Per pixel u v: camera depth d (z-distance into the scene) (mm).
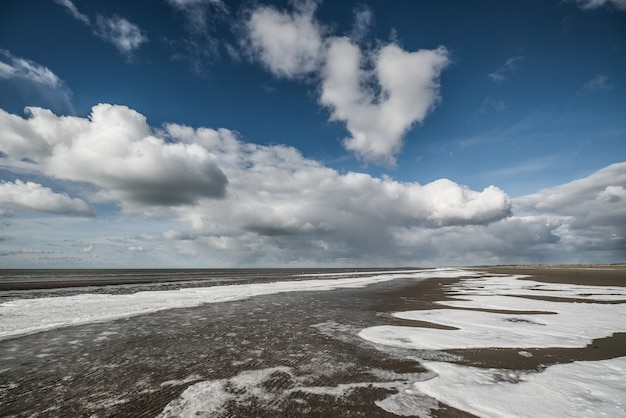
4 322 13117
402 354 8789
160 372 7484
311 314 15547
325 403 5793
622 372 7219
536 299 19984
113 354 8906
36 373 7402
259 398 6031
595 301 18766
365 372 7395
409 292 26328
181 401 5918
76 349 9406
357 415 5324
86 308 16766
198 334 11320
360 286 33344
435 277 54906
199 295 23688
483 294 23734
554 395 5988
